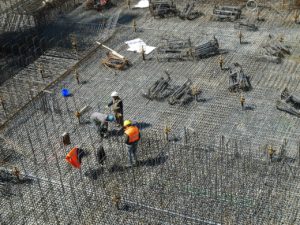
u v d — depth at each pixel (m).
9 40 25.94
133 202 15.29
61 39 25.59
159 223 14.52
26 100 20.86
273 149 16.50
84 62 23.25
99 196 15.66
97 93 20.92
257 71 21.27
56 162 17.28
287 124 18.03
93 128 18.88
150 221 14.61
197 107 19.42
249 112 18.83
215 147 17.20
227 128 18.14
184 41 23.38
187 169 16.31
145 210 14.99
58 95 21.05
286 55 22.23
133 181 16.06
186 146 17.38
